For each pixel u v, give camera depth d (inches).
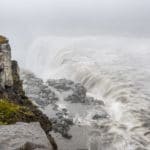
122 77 1893.5
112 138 1238.9
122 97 1619.1
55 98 1583.4
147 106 1497.3
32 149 479.5
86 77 2012.8
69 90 1726.1
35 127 529.7
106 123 1370.6
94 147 1168.2
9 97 933.8
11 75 1007.6
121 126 1334.9
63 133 1218.6
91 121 1390.3
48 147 494.0
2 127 513.0
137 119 1376.7
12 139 483.2
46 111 1406.3
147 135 1251.8
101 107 1565.0
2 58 986.1
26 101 1008.2
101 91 1801.2
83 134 1250.6
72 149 1122.7
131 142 1205.1
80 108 1521.9
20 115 645.9
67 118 1391.5
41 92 1612.9
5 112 621.6
